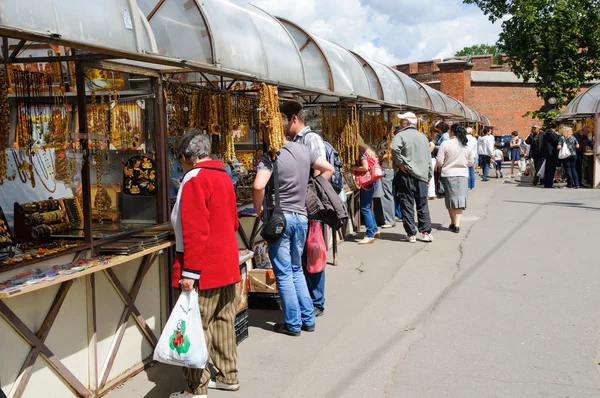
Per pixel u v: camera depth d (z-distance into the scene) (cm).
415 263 786
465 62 3309
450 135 995
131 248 407
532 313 561
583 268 723
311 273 569
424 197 923
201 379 378
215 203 372
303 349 491
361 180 907
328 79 765
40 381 354
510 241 907
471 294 630
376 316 571
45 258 364
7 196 468
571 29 2506
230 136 582
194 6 462
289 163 500
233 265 385
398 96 1170
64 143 415
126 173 488
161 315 479
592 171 1681
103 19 335
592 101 1875
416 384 415
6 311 326
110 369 414
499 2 2628
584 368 432
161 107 480
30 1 287
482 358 457
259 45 556
